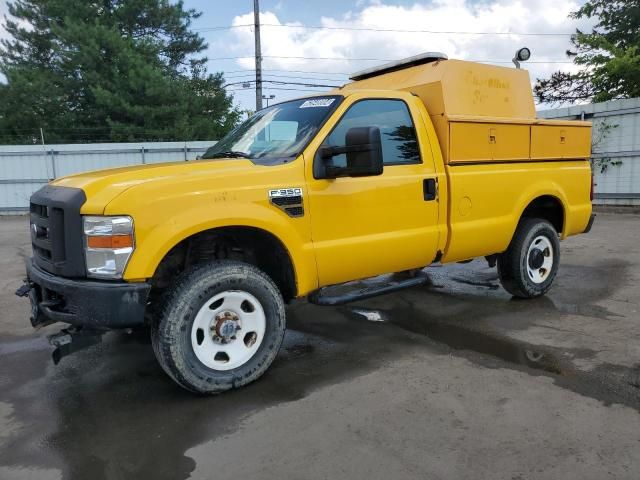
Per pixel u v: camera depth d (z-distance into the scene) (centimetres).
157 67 2806
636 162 1413
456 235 496
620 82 2092
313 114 441
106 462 300
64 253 356
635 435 308
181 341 361
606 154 1462
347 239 430
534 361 421
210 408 360
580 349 443
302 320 552
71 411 364
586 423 322
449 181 488
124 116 2752
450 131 488
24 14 3017
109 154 2028
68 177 416
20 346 499
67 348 370
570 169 609
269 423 336
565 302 584
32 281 402
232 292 382
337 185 423
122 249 339
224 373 378
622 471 275
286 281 419
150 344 495
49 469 295
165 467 293
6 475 290
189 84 3056
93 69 2716
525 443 303
